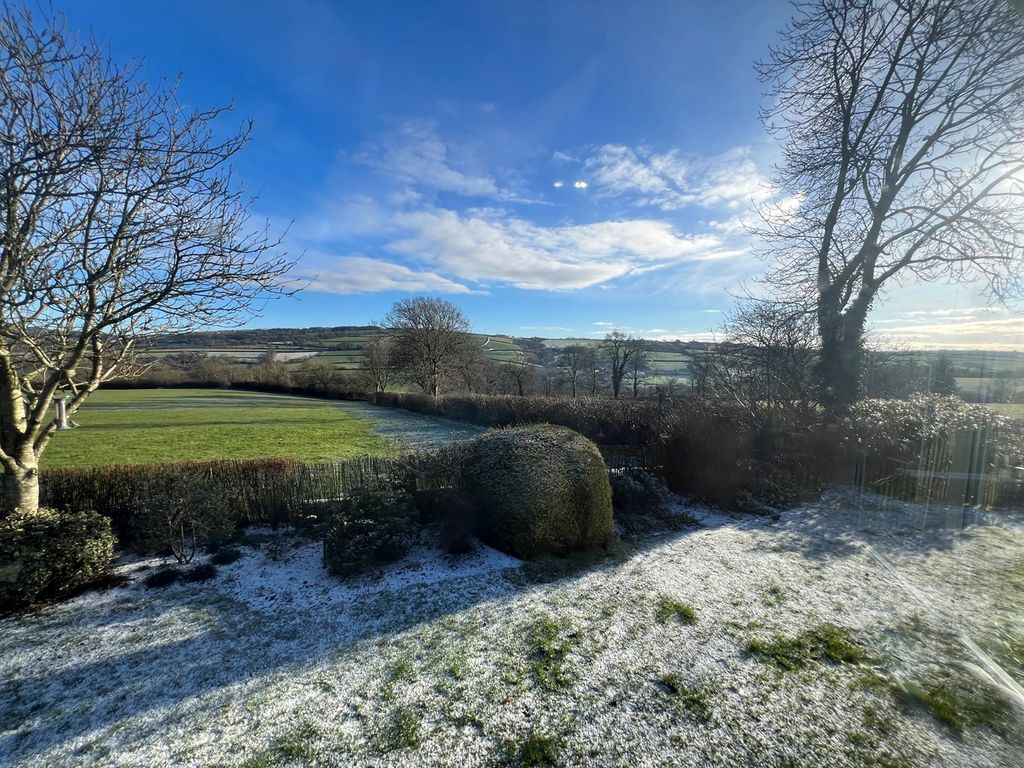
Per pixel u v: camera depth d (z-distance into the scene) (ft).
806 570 16.78
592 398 57.82
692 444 26.45
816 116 34.91
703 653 12.06
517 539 17.76
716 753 8.99
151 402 104.32
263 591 15.62
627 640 12.67
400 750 9.17
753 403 28.66
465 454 21.33
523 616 13.96
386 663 11.83
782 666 11.49
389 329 119.55
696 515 23.59
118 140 13.05
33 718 10.07
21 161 11.12
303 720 9.95
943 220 30.17
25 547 14.48
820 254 36.76
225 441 51.19
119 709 10.31
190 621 13.83
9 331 13.09
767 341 30.83
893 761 8.66
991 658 7.87
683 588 15.58
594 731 9.59
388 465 22.98
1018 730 8.79
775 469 26.58
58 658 12.11
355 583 16.08
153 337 18.94
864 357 30.89
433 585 15.87
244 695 10.71
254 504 21.47
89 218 13.96
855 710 9.96
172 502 17.39
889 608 13.97
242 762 8.91
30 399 17.88
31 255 12.31
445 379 110.93
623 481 24.25
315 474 22.79
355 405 108.58
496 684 11.01
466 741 9.38
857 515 20.43
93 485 19.22
